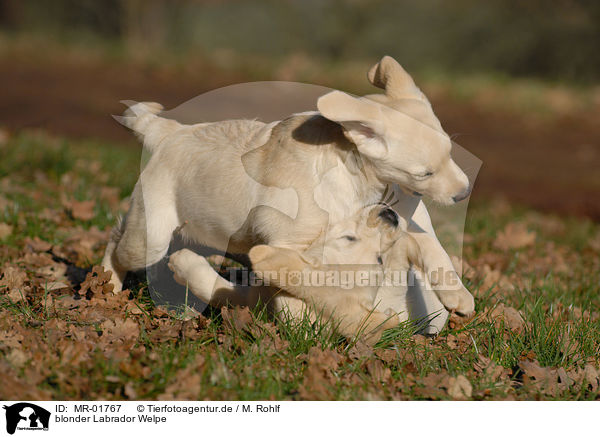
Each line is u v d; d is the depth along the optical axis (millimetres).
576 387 6035
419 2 52156
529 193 19172
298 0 56781
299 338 6082
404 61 51000
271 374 5598
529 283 9047
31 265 8328
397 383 5793
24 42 37469
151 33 49812
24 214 10242
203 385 5398
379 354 6188
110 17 52125
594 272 10328
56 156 14203
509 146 24578
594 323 7422
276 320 6305
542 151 24156
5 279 7551
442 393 5703
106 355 5750
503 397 5773
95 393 5301
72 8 52906
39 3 53062
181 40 52000
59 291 7465
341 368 5867
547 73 45188
